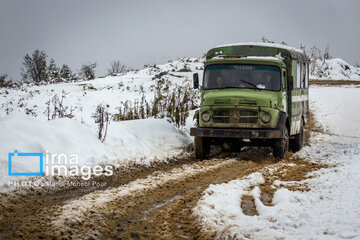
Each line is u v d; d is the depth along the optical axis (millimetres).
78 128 11664
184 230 6547
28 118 10805
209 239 6027
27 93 24734
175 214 7305
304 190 8539
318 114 21641
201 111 12375
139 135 13156
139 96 23656
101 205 7461
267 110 11977
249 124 12047
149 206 7680
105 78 32719
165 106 17844
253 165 11820
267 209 7141
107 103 22406
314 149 14477
